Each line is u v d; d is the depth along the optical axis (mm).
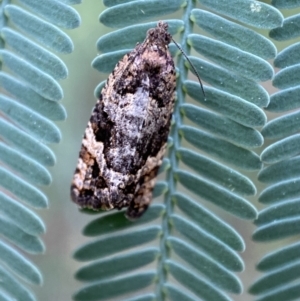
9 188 92
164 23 93
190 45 93
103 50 93
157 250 93
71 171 107
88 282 93
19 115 92
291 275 92
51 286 106
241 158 92
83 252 93
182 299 93
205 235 93
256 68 92
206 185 93
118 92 95
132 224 94
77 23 92
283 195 92
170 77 93
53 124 92
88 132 97
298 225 92
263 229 92
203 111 93
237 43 92
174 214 93
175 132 94
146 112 94
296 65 91
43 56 92
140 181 94
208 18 92
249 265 102
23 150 92
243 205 92
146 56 93
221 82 92
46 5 92
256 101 92
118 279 93
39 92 92
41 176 92
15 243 92
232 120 92
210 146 93
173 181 94
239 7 92
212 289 92
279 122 92
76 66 104
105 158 96
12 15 92
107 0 93
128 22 93
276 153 92
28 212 92
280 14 91
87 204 96
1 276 92
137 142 95
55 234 107
